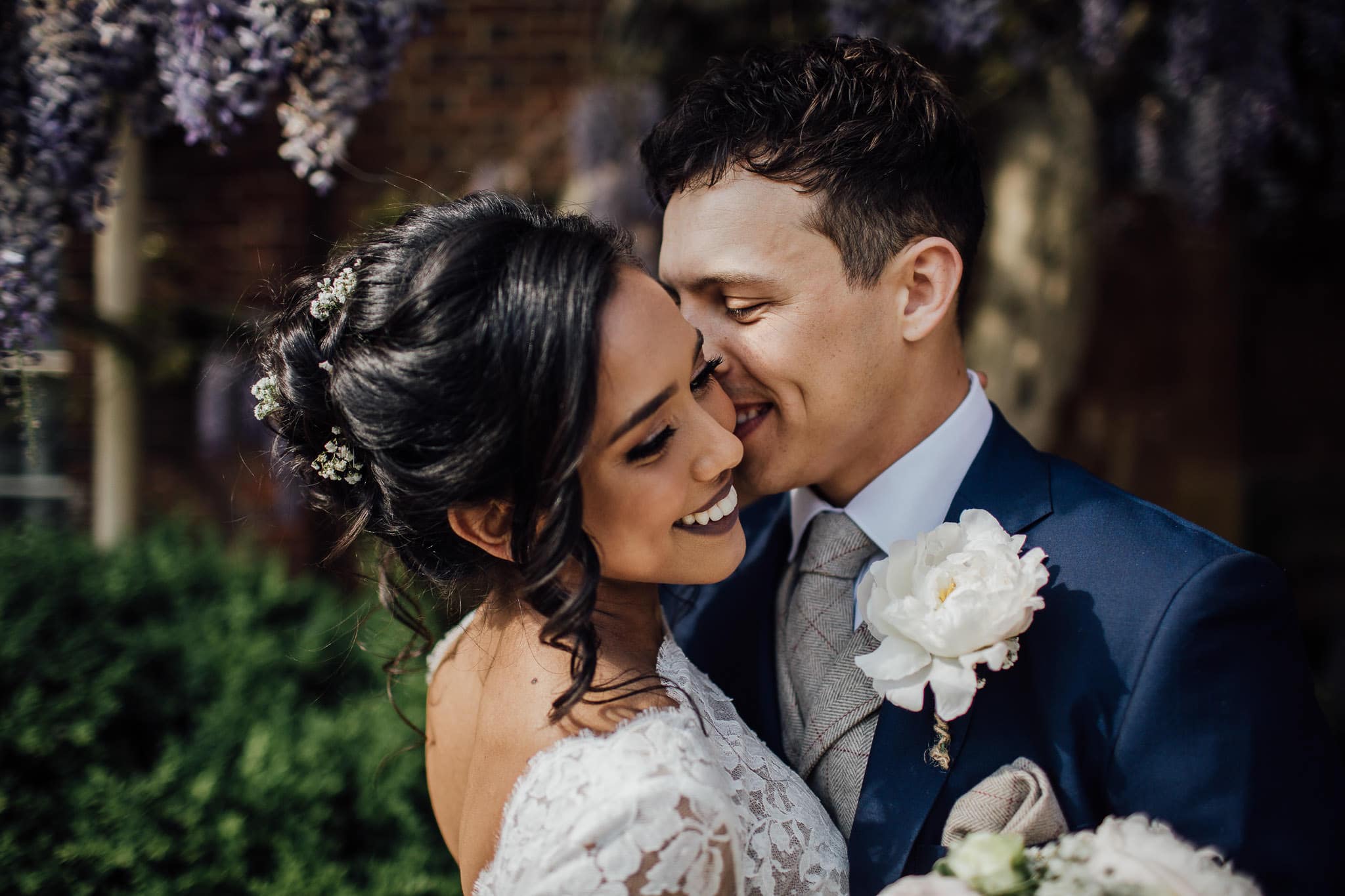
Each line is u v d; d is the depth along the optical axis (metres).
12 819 2.13
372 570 1.58
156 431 3.77
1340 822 1.17
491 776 1.23
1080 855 1.05
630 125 2.95
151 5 1.60
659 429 1.15
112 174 1.70
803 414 1.37
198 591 3.08
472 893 1.28
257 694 2.62
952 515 1.42
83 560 2.98
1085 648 1.25
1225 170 2.95
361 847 2.32
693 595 1.69
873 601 1.22
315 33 1.59
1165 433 4.69
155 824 2.14
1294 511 4.93
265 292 3.57
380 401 1.13
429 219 1.20
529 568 1.12
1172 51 2.29
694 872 1.04
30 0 1.61
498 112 3.85
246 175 3.75
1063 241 2.80
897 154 1.33
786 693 1.48
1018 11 2.52
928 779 1.28
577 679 1.13
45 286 1.65
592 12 3.81
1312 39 2.32
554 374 1.07
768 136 1.31
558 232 1.13
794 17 2.88
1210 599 1.20
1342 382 4.91
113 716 2.44
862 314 1.35
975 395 1.49
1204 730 1.17
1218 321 4.64
